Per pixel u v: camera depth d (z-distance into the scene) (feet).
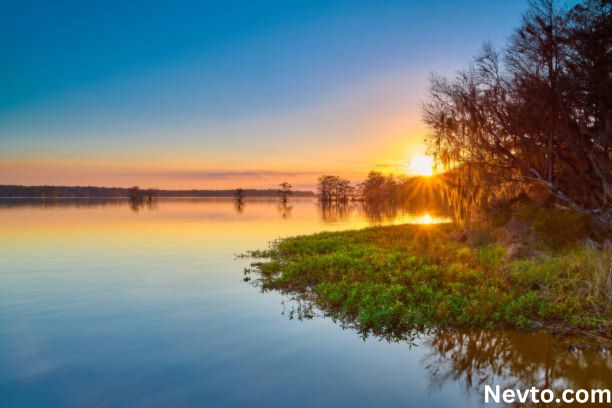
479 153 66.33
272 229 121.08
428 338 28.55
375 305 34.50
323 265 50.75
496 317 30.60
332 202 481.87
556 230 50.75
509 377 22.63
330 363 24.59
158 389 21.29
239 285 46.47
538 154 61.57
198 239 94.53
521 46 59.67
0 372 23.43
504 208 67.36
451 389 21.34
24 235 101.76
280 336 29.32
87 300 39.83
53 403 19.94
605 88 52.13
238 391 21.06
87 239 94.07
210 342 28.09
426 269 43.47
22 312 35.60
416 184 220.23
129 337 29.17
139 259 65.46
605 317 29.78
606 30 52.65
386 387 21.58
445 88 69.00
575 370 23.31
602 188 56.54
